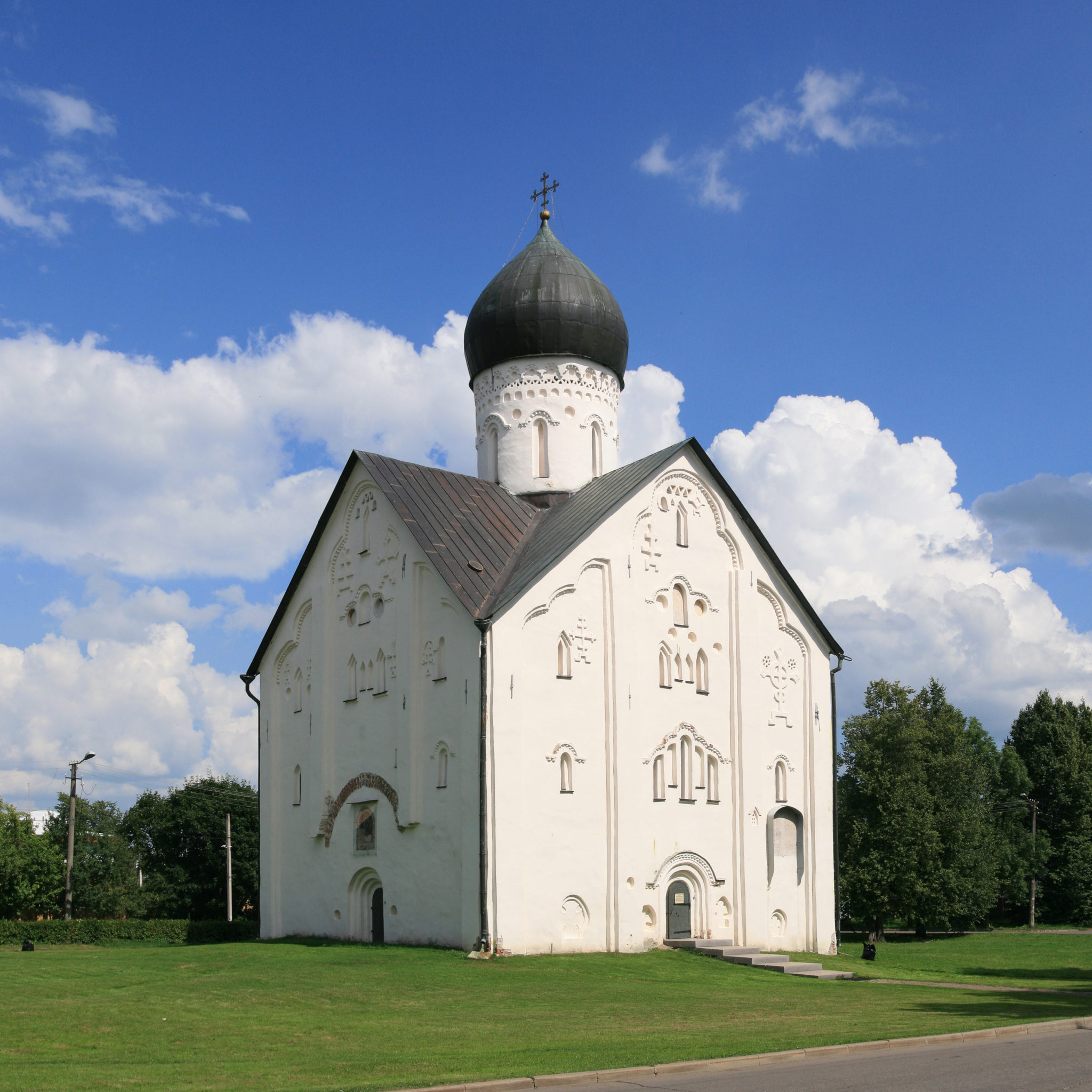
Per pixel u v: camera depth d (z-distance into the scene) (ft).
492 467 148.46
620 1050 57.67
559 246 152.87
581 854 114.21
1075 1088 46.78
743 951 122.31
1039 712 322.96
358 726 130.93
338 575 139.54
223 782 284.61
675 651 128.26
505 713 110.93
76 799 257.34
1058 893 295.07
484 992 83.51
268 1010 72.02
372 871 126.00
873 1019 73.20
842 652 146.82
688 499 133.90
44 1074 50.03
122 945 160.35
